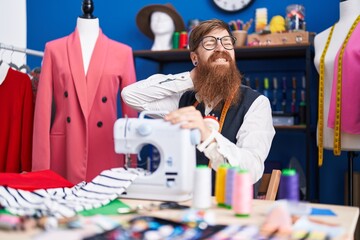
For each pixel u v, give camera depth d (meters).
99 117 2.19
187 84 1.95
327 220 1.08
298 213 1.09
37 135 2.16
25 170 2.34
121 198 1.39
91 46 2.27
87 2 2.27
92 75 2.19
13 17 3.58
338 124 2.31
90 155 2.18
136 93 2.05
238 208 1.11
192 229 0.97
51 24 3.69
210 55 1.84
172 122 1.35
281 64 3.10
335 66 2.34
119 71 2.25
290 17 2.77
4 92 2.34
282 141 3.08
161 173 1.33
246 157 1.58
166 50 2.91
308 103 2.60
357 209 1.21
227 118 1.83
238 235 0.92
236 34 2.84
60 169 2.20
